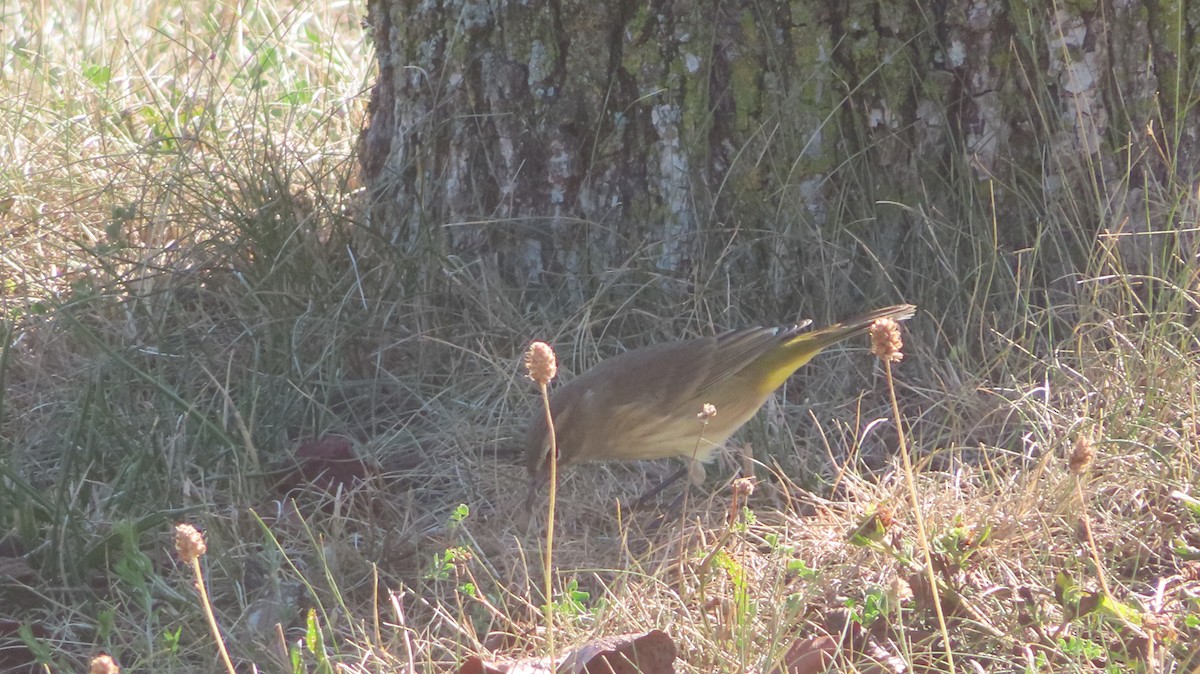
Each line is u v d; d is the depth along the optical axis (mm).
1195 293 9578
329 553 7945
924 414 9492
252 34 16094
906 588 6793
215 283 11164
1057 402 9336
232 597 7820
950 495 8383
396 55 11414
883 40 10055
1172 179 9945
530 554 8305
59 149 13391
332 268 11281
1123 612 6730
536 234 10945
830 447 9461
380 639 7336
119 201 12523
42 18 16375
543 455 8656
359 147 12102
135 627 7402
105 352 9312
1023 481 8336
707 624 6996
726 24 10195
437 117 11125
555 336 10367
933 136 10203
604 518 8930
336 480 9055
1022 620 7121
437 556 7906
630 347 10508
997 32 9961
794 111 10250
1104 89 10055
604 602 7242
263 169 11703
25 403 9992
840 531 8172
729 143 10461
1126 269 10070
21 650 7301
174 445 8805
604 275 10578
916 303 10172
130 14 17141
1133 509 8156
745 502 8391
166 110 14195
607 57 10453
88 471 8641
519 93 10727
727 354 9008
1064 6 9867
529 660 6754
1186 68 10031
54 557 7836
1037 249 9789
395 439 9664
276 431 9438
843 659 6660
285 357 10016
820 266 10312
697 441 8828
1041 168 10156
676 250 10578
